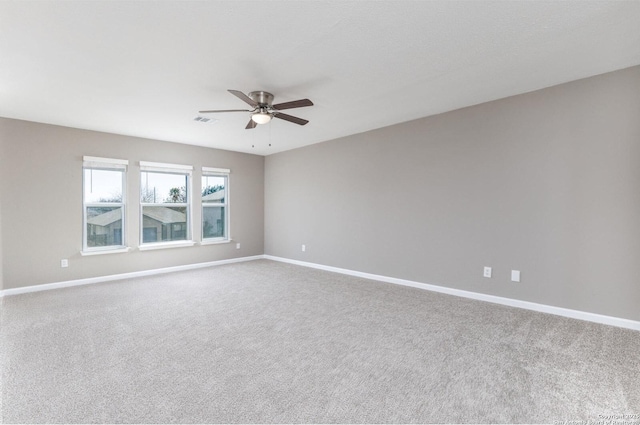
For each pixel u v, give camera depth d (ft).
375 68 8.87
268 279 15.79
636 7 6.25
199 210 18.95
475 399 6.02
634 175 9.01
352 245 16.72
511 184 11.23
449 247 12.96
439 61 8.50
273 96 10.76
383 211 15.28
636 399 5.98
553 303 10.44
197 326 9.59
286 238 20.70
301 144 18.88
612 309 9.39
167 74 9.11
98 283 14.89
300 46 7.65
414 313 10.72
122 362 7.38
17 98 10.92
